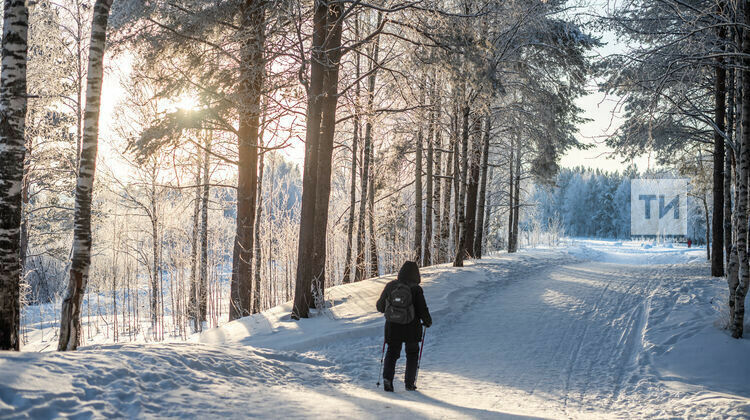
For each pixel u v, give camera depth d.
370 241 21.17
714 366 7.71
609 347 9.16
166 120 12.20
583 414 5.67
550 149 22.42
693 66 9.52
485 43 13.10
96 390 3.81
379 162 21.91
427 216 23.97
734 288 9.38
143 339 17.73
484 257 25.36
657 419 5.54
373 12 16.27
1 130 5.81
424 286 14.30
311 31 12.48
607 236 108.31
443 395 6.16
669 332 9.61
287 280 23.66
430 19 12.39
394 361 6.23
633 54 9.68
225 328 11.30
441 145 23.11
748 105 8.82
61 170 21.95
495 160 31.80
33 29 18.05
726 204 14.88
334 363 7.31
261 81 13.20
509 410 5.57
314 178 11.36
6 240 5.73
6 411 3.11
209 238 24.64
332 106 12.43
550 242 50.94
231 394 4.54
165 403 3.98
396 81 14.45
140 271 27.83
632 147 17.03
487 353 8.70
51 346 16.06
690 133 18.73
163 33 12.13
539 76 20.44
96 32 6.98
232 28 12.97
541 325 10.75
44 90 18.70
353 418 4.21
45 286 26.62
